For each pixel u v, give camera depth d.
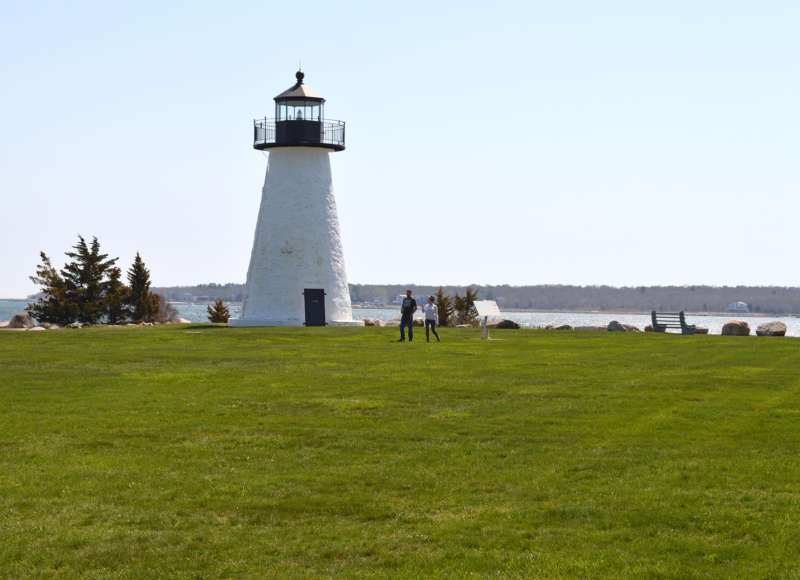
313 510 12.10
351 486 13.18
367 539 11.00
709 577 9.65
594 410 19.09
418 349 32.59
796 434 16.56
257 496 12.71
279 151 54.19
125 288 82.38
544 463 14.48
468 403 19.95
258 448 15.52
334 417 18.27
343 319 54.69
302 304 53.34
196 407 19.20
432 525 11.49
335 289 54.44
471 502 12.43
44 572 10.02
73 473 13.78
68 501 12.44
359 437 16.41
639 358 29.52
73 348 32.38
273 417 18.20
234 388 21.97
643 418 18.19
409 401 20.16
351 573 9.93
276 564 10.23
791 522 11.30
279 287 53.31
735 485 13.04
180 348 32.78
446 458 14.84
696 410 19.05
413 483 13.34
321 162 54.62
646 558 10.23
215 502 12.41
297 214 53.69
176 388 21.92
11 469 13.97
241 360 28.25
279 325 52.88
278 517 11.83
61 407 19.03
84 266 80.12
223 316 82.31
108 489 12.98
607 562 10.12
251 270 54.72
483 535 11.09
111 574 9.98
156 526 11.49
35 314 78.94
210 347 33.38
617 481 13.33
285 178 54.06
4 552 10.56
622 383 23.12
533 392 21.48
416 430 17.00
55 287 78.62
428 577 9.76
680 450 15.30
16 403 19.48
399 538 11.03
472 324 60.31
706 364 27.78
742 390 22.02
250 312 53.94
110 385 22.30
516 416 18.39
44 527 11.39
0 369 25.17
